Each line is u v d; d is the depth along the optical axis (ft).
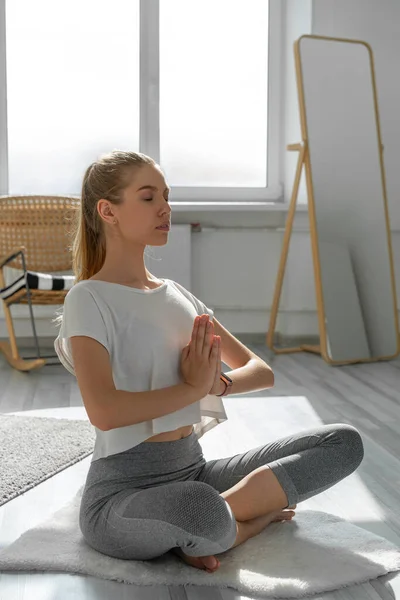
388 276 15.25
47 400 11.59
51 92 16.17
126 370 5.95
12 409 11.05
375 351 15.01
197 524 5.61
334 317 14.70
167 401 5.76
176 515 5.63
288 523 6.75
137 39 16.29
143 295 6.08
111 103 16.33
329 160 14.93
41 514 7.22
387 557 6.12
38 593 5.70
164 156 16.60
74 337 5.82
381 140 15.66
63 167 16.35
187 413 6.11
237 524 6.26
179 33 16.39
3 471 8.21
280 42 16.56
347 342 14.74
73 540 6.44
